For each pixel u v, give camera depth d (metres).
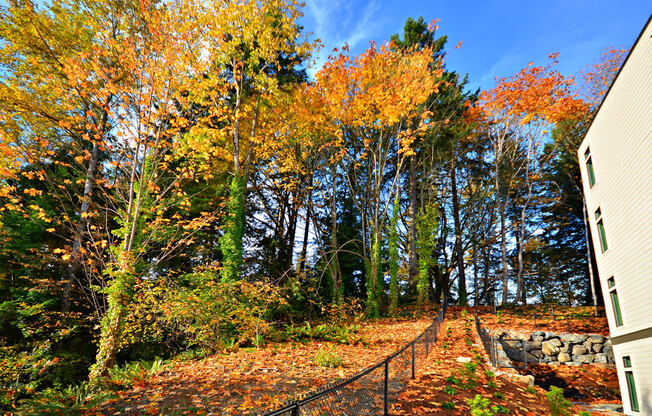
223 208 17.47
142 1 12.00
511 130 30.94
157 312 11.91
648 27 9.60
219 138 15.52
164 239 14.18
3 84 13.48
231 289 13.19
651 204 9.71
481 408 6.31
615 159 12.09
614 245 12.45
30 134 13.59
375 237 24.20
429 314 23.11
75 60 12.50
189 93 14.43
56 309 14.26
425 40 27.70
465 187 37.78
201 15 15.39
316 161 25.11
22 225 14.72
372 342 13.50
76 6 14.32
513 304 27.06
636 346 10.98
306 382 7.64
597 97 27.73
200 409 5.95
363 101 22.56
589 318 20.22
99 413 5.65
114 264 10.95
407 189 36.09
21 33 13.79
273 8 19.28
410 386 7.98
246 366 9.05
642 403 10.55
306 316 20.16
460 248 32.38
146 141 11.96
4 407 7.07
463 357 11.56
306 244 30.67
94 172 15.95
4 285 13.79
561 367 15.41
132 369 8.77
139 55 12.11
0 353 10.58
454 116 28.89
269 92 20.72
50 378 10.95
